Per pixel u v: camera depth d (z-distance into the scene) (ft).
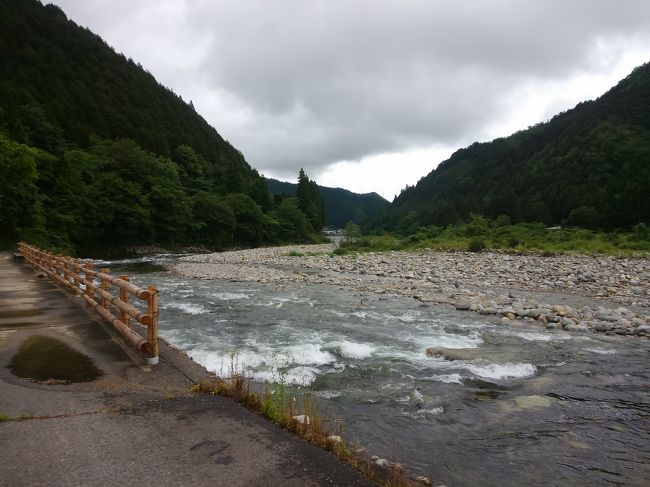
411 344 28.89
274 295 50.57
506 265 83.25
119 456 9.53
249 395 13.42
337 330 32.60
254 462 9.58
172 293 52.11
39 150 134.00
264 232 244.83
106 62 345.72
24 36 284.41
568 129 387.55
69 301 31.42
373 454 13.78
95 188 146.10
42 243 110.73
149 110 319.06
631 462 13.79
